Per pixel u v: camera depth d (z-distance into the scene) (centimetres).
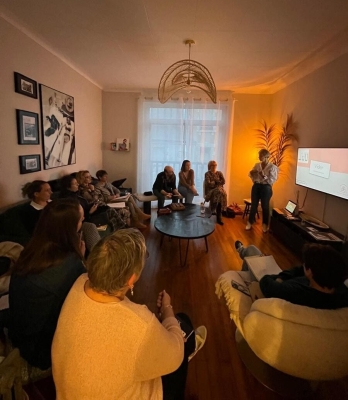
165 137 557
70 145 402
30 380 117
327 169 322
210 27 261
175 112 549
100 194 393
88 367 74
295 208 384
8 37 250
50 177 345
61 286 113
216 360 175
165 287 260
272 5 219
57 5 225
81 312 76
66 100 381
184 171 511
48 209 121
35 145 307
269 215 439
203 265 309
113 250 79
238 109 551
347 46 290
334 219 317
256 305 136
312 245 137
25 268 111
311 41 293
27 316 111
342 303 127
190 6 222
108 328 74
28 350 113
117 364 74
